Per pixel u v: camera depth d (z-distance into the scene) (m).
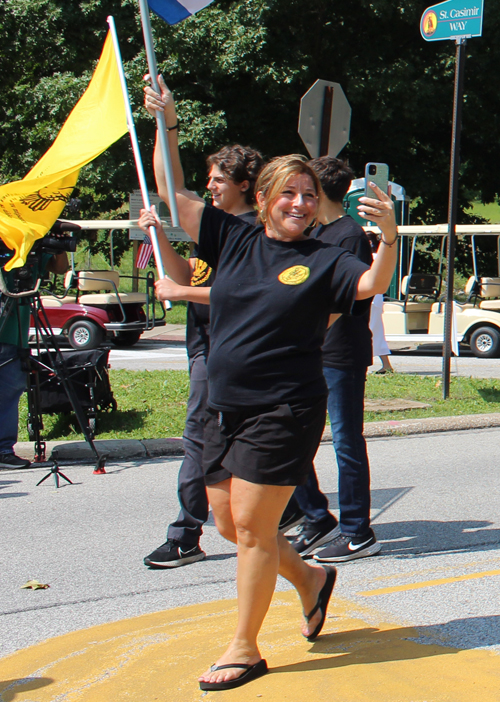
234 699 3.61
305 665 3.97
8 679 3.97
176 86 27.53
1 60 31.12
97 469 8.71
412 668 3.92
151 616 4.82
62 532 6.63
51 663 4.14
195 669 3.98
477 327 20.09
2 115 33.53
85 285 22.33
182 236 23.66
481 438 10.42
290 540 6.19
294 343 3.63
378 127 31.36
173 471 8.80
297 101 28.98
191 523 5.80
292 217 3.69
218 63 25.58
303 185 3.70
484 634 4.41
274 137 30.14
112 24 5.73
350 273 3.57
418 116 28.97
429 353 21.48
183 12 5.66
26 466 9.00
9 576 5.60
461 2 12.14
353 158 32.75
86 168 27.00
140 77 26.00
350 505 5.82
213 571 5.68
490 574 5.51
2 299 8.77
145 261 23.06
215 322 3.78
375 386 13.35
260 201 3.82
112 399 11.05
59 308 21.69
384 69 27.09
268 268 3.70
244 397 3.64
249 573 3.72
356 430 5.73
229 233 3.91
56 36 27.47
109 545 6.29
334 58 29.22
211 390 3.76
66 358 10.04
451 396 12.73
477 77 29.14
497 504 7.34
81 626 4.69
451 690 3.66
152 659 4.14
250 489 3.65
